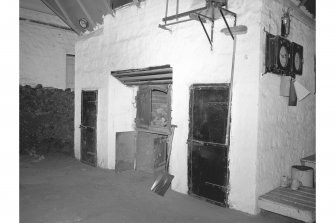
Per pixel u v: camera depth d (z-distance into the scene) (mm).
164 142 4777
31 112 6867
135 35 4637
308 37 4316
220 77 3473
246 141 3229
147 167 5258
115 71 5043
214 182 3523
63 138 7344
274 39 3303
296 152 4051
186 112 3869
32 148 6766
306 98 4332
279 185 3623
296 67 3803
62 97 7395
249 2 3205
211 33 3482
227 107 3377
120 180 4586
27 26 6996
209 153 3570
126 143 5113
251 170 3186
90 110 5676
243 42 3246
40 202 3557
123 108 5355
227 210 3330
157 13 4254
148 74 4617
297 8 3922
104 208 3379
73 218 3084
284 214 2961
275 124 3496
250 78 3188
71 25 6016
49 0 5699
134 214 3203
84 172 5094
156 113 5113
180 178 3959
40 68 7242
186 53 3852
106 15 5246
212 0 2967
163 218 3096
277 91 3516
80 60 6043
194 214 3207
